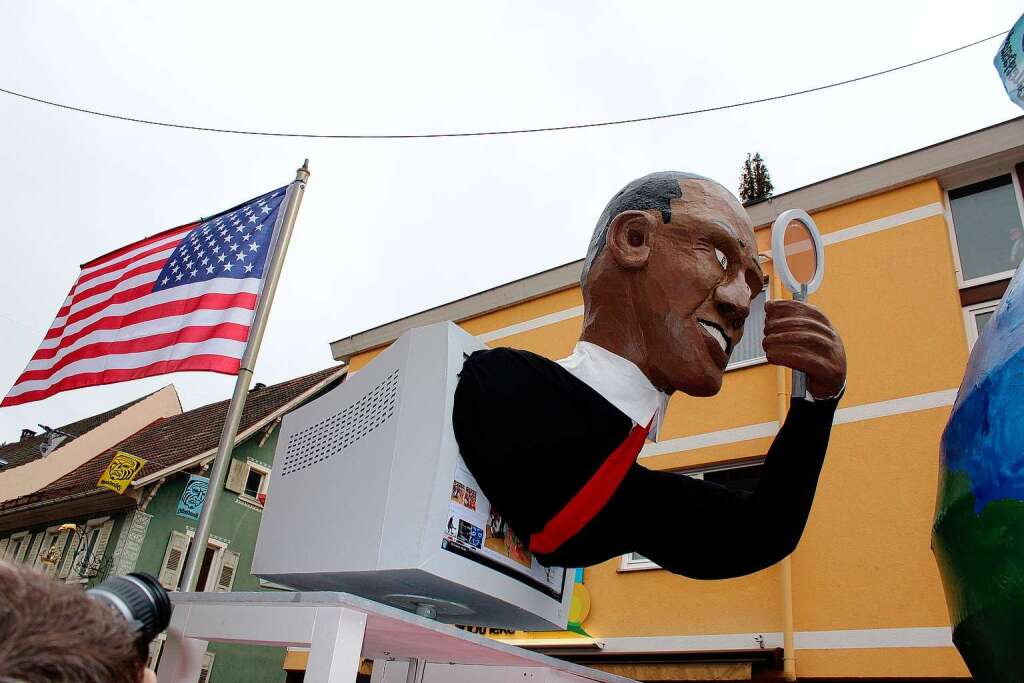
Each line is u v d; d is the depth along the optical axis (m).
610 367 2.49
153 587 1.05
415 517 2.16
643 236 2.59
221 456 6.11
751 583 9.25
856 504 8.78
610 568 10.37
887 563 8.38
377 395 2.51
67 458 21.25
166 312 7.09
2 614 0.77
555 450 2.24
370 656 2.84
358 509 2.32
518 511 2.29
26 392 7.66
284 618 1.85
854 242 10.01
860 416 9.12
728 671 8.68
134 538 16.11
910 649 7.95
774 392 9.95
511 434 2.22
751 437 9.91
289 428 2.89
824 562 8.76
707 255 2.57
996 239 9.39
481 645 2.24
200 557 5.73
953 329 8.96
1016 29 2.72
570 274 12.38
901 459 8.70
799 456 2.50
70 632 0.78
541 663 2.61
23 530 19.30
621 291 2.57
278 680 17.91
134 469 14.79
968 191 9.79
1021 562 1.65
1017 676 1.66
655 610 9.79
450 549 2.18
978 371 1.98
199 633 2.01
